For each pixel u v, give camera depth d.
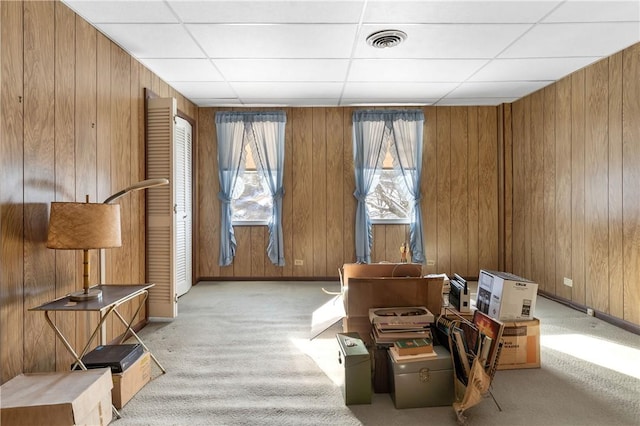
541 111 4.16
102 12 2.44
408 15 2.53
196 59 3.26
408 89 4.16
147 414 1.88
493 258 4.89
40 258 2.10
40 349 2.09
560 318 3.35
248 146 4.89
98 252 2.60
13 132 1.92
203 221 4.86
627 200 3.04
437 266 4.88
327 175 4.84
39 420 1.49
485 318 2.02
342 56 3.22
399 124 4.75
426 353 1.96
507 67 3.50
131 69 3.14
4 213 1.87
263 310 3.61
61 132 2.28
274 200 4.73
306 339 2.87
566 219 3.77
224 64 3.38
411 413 1.88
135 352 2.11
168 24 2.62
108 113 2.79
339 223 4.84
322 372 2.32
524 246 4.51
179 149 4.22
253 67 3.46
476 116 4.88
